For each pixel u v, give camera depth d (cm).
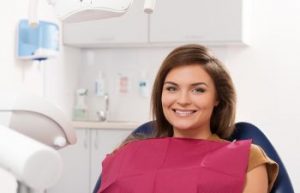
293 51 317
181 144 137
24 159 43
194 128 139
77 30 331
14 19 275
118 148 152
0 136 48
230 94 143
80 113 351
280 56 320
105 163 144
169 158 134
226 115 147
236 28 296
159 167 133
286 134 321
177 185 126
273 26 320
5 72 267
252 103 326
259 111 325
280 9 318
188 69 132
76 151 314
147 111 350
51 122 88
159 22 313
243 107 328
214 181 124
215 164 127
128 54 355
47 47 273
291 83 318
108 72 361
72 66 354
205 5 302
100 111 353
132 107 354
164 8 311
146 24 316
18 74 281
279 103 321
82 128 313
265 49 322
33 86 299
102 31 326
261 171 128
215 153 131
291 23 317
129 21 319
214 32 301
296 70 317
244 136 151
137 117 353
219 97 143
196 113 133
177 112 134
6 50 268
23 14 284
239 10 295
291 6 316
